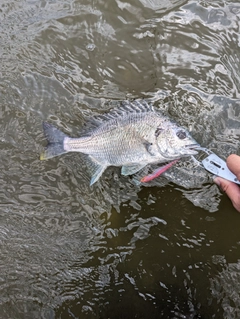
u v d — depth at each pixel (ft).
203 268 1.66
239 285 1.62
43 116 2.00
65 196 1.84
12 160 1.91
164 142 1.64
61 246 1.74
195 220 1.77
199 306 1.58
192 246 1.72
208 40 2.20
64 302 1.62
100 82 2.10
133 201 1.82
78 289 1.64
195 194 1.82
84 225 1.78
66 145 1.76
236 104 2.00
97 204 1.82
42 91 2.07
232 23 2.24
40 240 1.75
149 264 1.68
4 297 1.63
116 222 1.78
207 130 1.92
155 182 1.84
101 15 2.28
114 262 1.70
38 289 1.65
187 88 2.06
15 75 2.11
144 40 2.22
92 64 2.15
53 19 2.28
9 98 2.05
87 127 1.85
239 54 2.16
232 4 2.30
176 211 1.79
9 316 1.59
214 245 1.72
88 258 1.71
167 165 1.76
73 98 2.05
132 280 1.65
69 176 1.88
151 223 1.77
